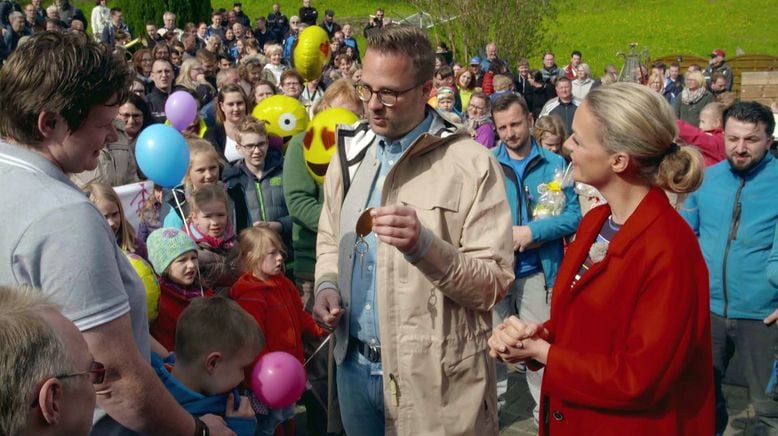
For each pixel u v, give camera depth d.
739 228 3.65
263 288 3.58
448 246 2.41
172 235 3.42
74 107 1.74
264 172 4.74
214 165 4.48
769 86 13.71
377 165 2.78
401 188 2.61
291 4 34.09
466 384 2.64
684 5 31.34
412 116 2.64
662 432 2.11
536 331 2.22
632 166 2.14
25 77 1.70
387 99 2.57
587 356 2.12
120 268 1.85
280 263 3.64
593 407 2.16
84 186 3.50
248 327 2.66
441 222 2.56
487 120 7.70
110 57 1.81
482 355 2.67
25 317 1.37
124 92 1.84
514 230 4.27
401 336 2.59
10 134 1.77
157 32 16.08
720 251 3.71
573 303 2.23
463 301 2.50
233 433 2.14
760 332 3.66
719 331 3.78
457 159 2.60
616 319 2.11
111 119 1.85
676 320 2.01
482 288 2.49
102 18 18.25
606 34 29.28
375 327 2.71
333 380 3.04
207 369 2.56
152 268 3.41
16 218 1.68
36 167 1.74
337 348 2.86
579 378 2.10
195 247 3.46
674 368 2.03
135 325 1.91
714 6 30.72
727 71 16.14
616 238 2.14
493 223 2.60
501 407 4.65
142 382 1.79
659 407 2.11
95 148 1.84
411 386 2.59
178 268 3.38
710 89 14.47
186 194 4.41
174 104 5.60
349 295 2.78
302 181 4.36
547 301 4.40
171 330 3.36
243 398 2.65
